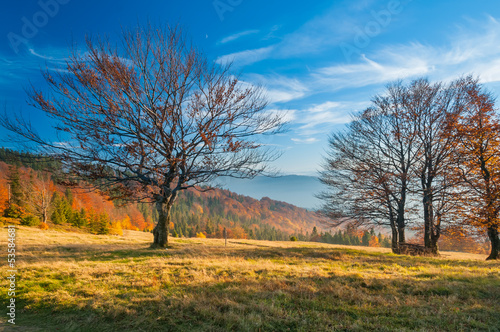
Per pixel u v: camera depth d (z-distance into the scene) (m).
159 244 16.91
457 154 19.41
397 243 20.75
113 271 8.93
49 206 54.62
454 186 19.66
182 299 6.13
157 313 5.54
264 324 5.00
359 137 23.05
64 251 15.22
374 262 12.83
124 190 16.12
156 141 16.31
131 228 102.12
